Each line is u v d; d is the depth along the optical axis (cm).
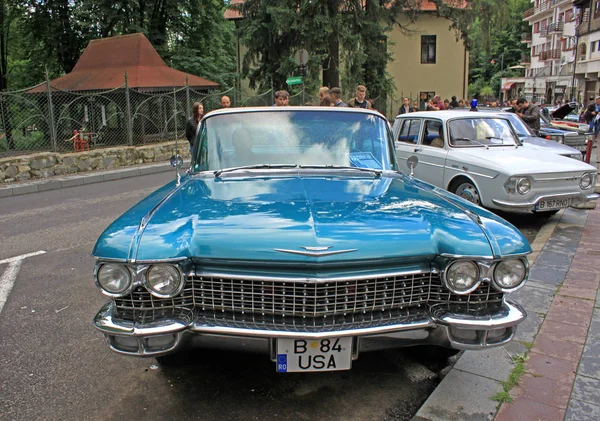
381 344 248
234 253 239
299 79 1645
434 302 256
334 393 294
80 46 2545
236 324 242
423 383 305
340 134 384
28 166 1137
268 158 369
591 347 329
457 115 773
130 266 237
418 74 3431
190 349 250
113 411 276
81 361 332
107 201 917
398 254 244
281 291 245
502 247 249
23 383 305
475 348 250
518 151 717
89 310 417
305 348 244
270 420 268
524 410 264
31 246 613
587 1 4159
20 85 2695
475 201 684
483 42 2417
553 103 5097
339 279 241
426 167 774
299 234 243
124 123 1434
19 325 388
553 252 543
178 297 247
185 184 340
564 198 648
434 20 3362
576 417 257
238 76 2644
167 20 2628
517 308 258
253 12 2203
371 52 2292
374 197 299
